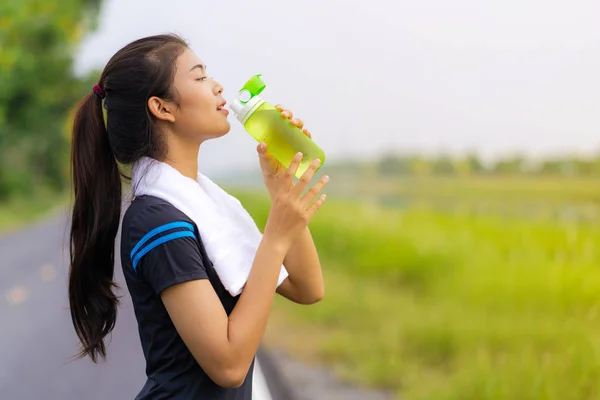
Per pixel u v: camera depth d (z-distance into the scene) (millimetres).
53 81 33250
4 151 37312
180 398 1622
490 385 4211
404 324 5777
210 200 1681
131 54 1711
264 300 1585
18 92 32781
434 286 7270
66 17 32906
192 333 1532
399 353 5277
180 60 1720
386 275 8258
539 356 4758
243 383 1743
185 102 1704
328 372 5055
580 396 4059
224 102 1794
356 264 9031
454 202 11938
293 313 7316
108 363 5363
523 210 9758
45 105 34750
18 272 11148
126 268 1664
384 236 10148
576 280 6102
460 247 8594
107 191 1830
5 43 30047
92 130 1820
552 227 8680
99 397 4516
